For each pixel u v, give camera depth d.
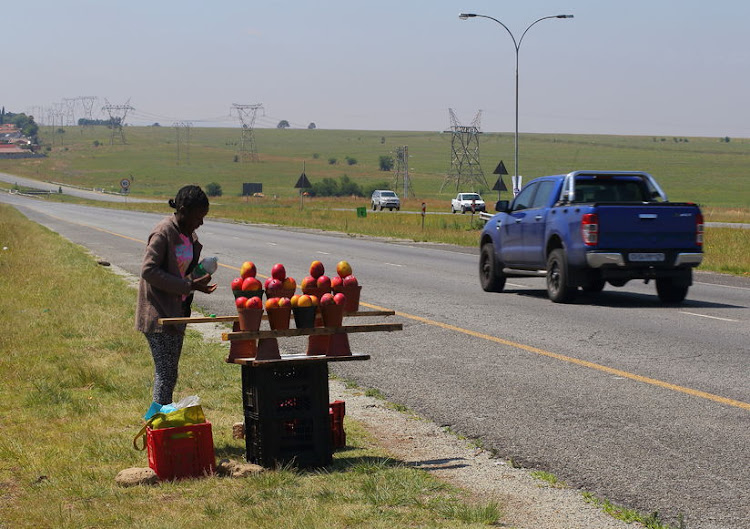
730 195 160.88
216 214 84.94
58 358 11.71
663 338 14.25
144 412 8.93
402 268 28.25
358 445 7.84
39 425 8.41
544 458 7.57
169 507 6.02
